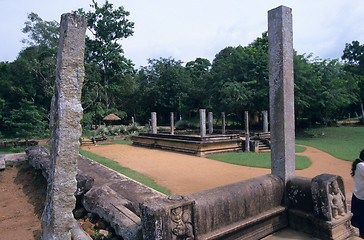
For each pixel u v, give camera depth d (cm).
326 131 2589
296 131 2738
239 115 3269
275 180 389
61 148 250
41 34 3728
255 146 1461
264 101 2617
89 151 1532
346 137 2256
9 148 1393
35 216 462
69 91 255
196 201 287
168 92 4328
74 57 256
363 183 310
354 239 346
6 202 534
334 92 2436
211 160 1174
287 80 394
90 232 358
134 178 784
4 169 710
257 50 2912
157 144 1705
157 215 241
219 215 307
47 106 2755
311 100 2573
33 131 1914
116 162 1091
